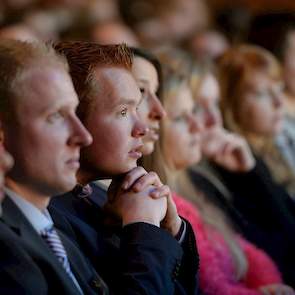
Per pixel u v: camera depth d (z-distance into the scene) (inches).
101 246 185.3
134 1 476.1
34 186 159.5
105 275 182.1
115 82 182.2
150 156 225.1
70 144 158.2
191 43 438.3
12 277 150.9
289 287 284.2
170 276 178.5
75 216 188.5
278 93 349.4
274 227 313.3
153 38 467.5
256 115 345.4
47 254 158.2
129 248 178.1
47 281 156.6
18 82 154.5
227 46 433.1
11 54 155.6
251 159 313.9
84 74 181.2
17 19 409.1
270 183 319.0
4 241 152.5
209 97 299.1
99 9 437.4
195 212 262.1
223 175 311.9
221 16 459.2
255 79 345.4
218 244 263.3
